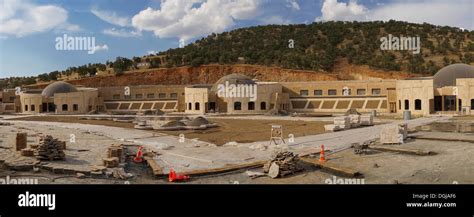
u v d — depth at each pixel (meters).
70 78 142.38
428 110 69.06
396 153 26.30
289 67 134.75
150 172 22.42
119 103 106.94
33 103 99.25
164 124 50.09
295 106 92.25
